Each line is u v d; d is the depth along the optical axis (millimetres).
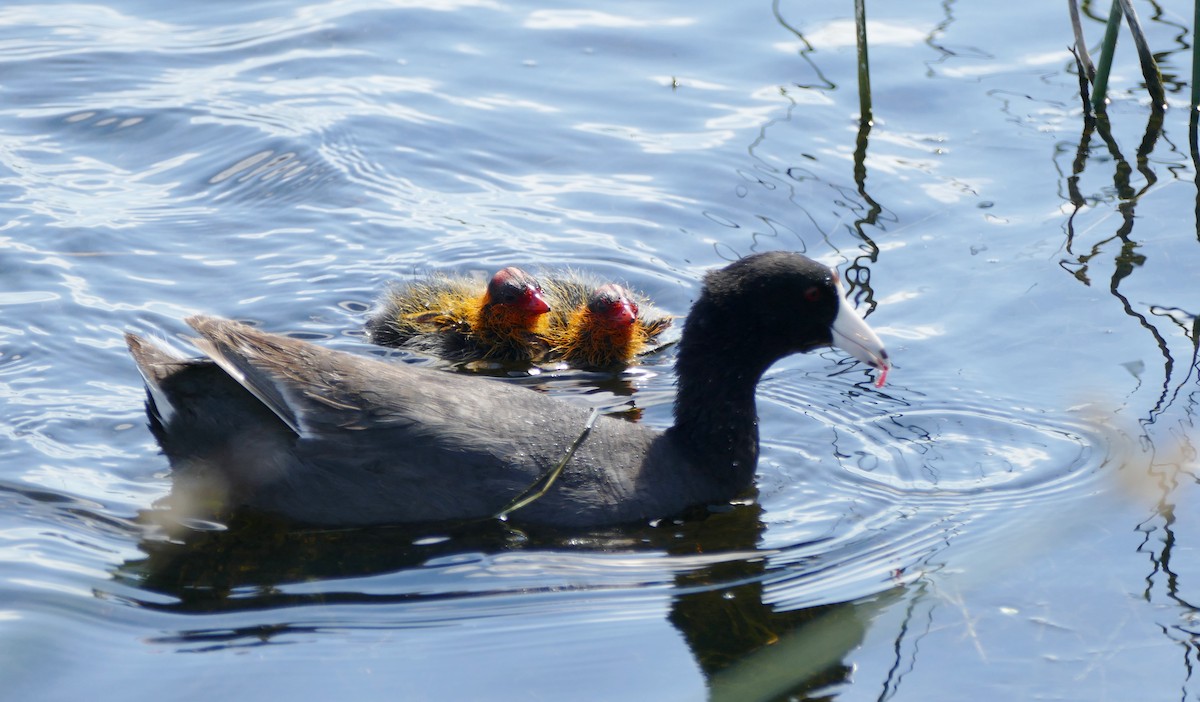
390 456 9984
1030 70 17281
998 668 8289
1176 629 8555
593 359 13492
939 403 11727
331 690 8062
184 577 9297
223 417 10289
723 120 16469
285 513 10156
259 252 14258
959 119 16406
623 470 10391
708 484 10727
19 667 8164
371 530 10008
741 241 14469
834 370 12602
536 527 10023
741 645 8633
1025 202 14750
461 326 13633
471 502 10023
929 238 14195
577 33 18344
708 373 10859
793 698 8094
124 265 13734
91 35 18094
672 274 14203
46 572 9195
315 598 9102
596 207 15141
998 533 9859
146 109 16531
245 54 17812
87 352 12312
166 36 18203
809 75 17281
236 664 8305
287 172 15547
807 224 14609
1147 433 10930
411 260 14297
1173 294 12922
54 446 10867
